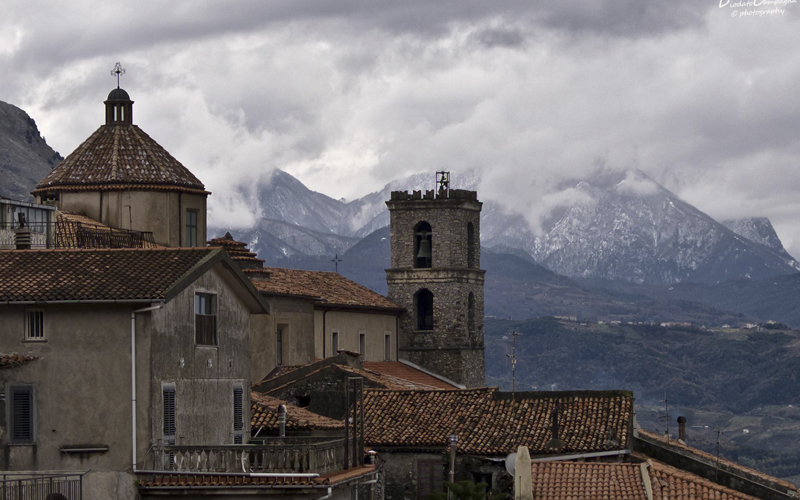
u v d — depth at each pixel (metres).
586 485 73.50
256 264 122.19
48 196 113.12
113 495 60.50
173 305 63.53
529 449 86.88
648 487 72.00
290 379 101.88
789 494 85.38
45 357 61.41
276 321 120.56
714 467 88.00
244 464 62.12
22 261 64.88
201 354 66.50
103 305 61.22
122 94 117.31
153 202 112.25
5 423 61.22
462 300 167.25
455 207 168.50
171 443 62.84
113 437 60.88
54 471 60.84
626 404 91.50
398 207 170.00
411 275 167.50
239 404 71.31
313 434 80.69
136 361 61.06
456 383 165.38
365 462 76.19
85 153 114.56
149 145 115.88
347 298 147.00
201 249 66.88
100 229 103.81
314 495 60.94
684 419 104.69
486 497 82.75
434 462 89.62
